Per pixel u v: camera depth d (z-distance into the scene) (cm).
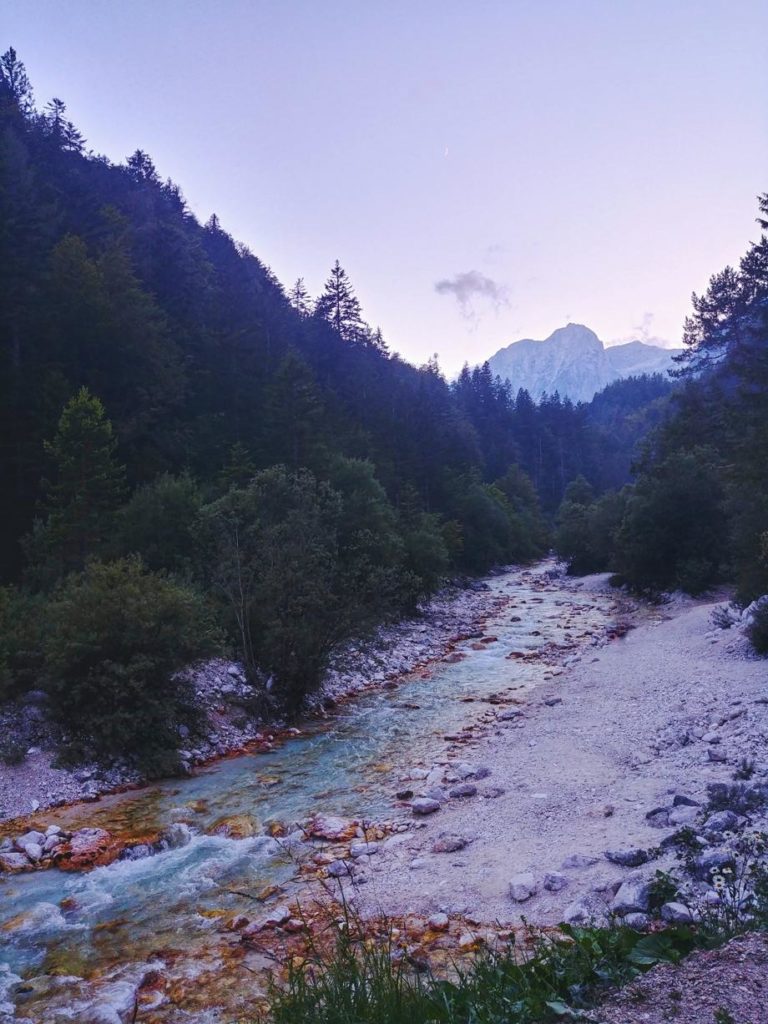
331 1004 426
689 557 3922
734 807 916
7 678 1512
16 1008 674
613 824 979
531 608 4169
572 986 411
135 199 8331
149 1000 669
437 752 1555
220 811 1253
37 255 4591
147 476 4209
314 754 1588
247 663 1964
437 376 15962
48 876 1006
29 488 3538
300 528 2145
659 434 5706
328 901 865
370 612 2098
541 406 17225
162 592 1698
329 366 9475
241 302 7712
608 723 1582
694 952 441
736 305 5653
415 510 6025
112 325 4378
